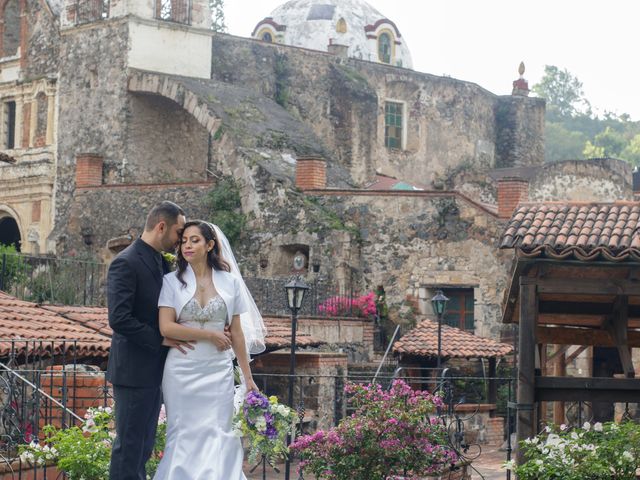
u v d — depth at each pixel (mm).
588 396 15141
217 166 41281
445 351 28812
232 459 9914
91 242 39125
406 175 49062
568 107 114875
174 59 40875
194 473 9727
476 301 32531
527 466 13711
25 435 15062
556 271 15289
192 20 41281
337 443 15055
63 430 13359
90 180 39656
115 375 9938
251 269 34969
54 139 42562
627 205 16453
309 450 15219
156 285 9961
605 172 46719
